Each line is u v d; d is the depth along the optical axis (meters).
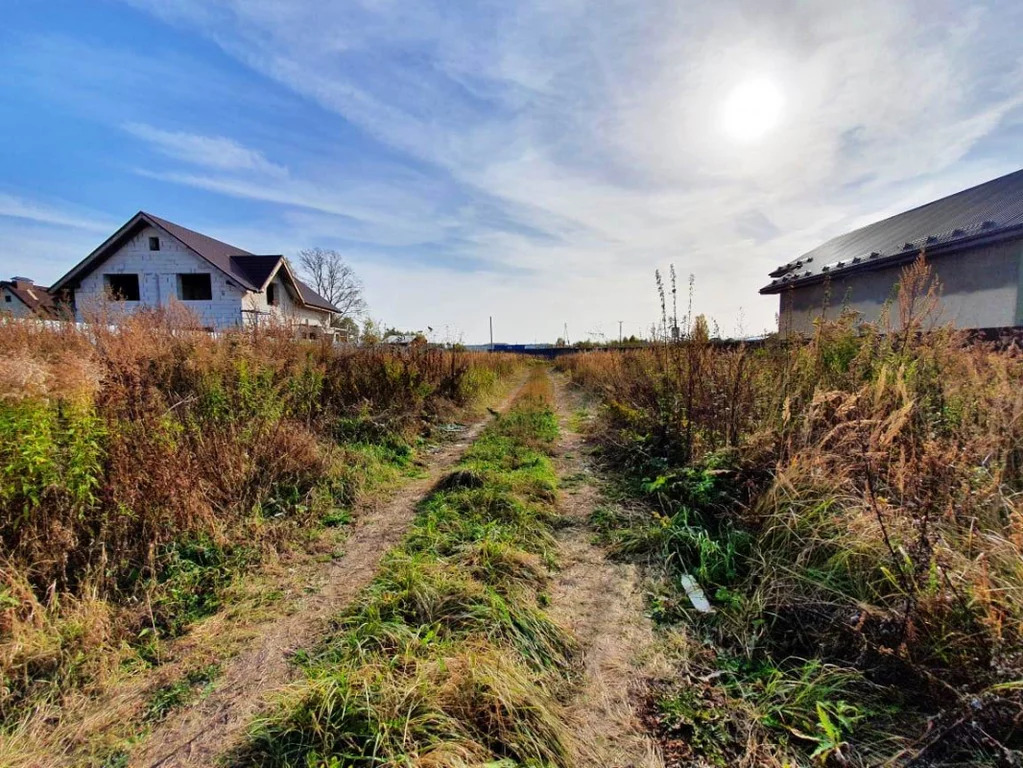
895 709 1.64
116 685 1.89
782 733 1.62
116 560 2.54
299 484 4.01
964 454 2.38
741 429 3.88
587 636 2.24
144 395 3.42
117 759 1.56
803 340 4.76
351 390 6.75
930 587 1.82
